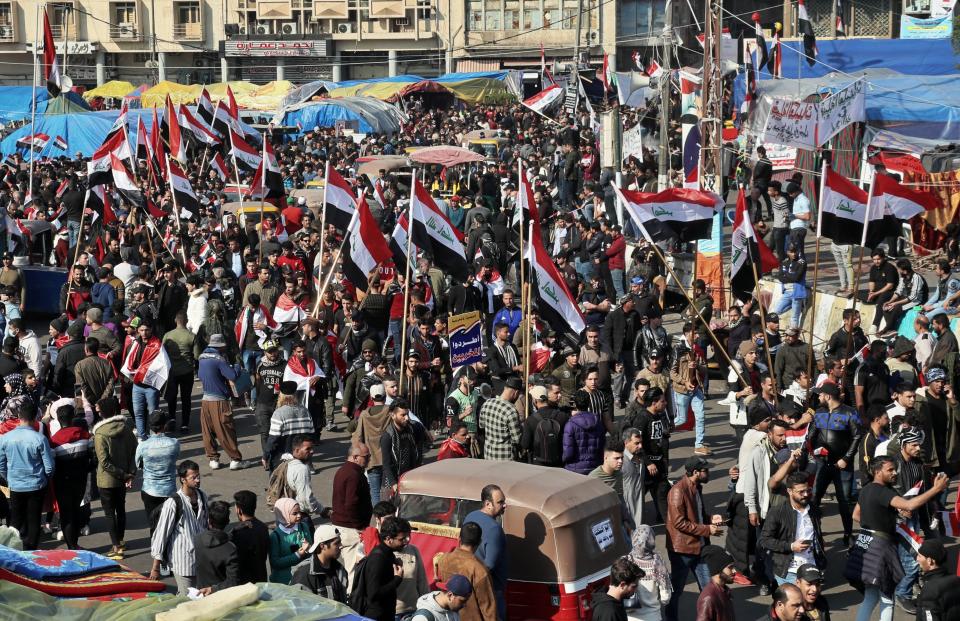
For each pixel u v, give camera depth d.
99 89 62.91
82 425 12.62
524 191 16.72
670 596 10.46
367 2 90.00
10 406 13.30
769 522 11.01
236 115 33.97
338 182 19.66
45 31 33.56
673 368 16.23
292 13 90.88
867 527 10.77
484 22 89.12
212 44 92.12
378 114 56.12
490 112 61.91
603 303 19.95
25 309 24.80
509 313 18.61
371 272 19.22
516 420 12.93
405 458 12.80
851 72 36.12
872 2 68.62
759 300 15.62
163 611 8.22
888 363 16.45
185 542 10.77
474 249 24.88
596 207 27.33
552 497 9.99
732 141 32.75
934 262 25.09
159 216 25.88
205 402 15.59
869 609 10.73
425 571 10.34
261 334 18.39
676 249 23.83
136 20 90.94
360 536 10.53
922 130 29.62
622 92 41.16
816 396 14.59
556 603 9.84
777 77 34.94
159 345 16.34
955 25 35.84
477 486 10.31
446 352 17.39
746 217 17.00
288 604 8.12
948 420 13.55
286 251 22.48
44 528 13.66
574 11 86.88
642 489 12.16
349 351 17.95
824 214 16.00
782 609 9.09
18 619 8.10
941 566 9.80
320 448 16.86
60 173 36.06
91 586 8.77
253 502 10.12
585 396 12.82
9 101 59.03
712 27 26.44
